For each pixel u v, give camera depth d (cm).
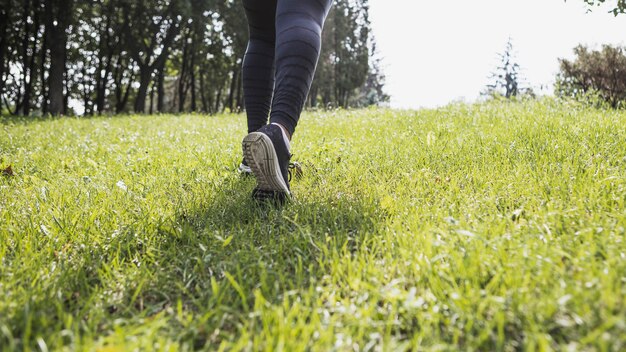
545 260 129
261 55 272
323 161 321
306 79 216
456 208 199
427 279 134
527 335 102
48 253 170
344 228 189
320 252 162
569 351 94
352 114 805
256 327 115
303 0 226
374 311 120
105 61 2939
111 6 2323
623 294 108
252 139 192
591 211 176
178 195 251
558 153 275
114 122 951
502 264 134
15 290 135
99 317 124
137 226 196
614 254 132
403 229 172
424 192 227
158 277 152
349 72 4512
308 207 207
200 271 158
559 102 672
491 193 211
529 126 390
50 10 1933
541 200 197
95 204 235
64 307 133
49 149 464
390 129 482
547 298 112
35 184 287
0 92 2364
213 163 345
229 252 171
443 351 101
